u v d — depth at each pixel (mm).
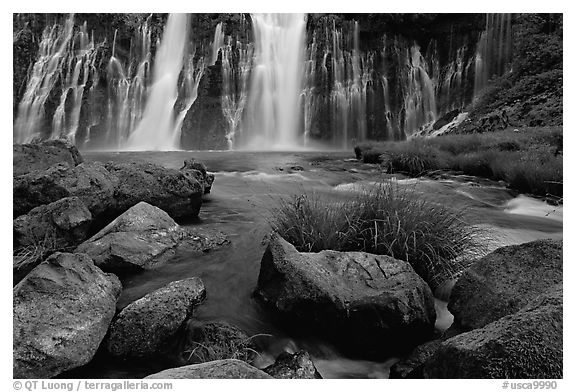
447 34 30312
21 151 7664
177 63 29562
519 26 26359
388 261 4465
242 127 28391
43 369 3393
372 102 29766
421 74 30672
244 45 29141
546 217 8258
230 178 12461
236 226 6816
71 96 29172
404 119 30125
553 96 20672
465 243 5375
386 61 30328
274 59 29531
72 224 5555
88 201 6207
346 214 5449
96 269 4371
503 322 2926
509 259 3920
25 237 5445
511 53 27250
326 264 4402
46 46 29891
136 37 30031
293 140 29031
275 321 4184
